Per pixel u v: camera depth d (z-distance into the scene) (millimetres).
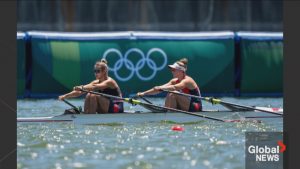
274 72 94125
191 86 63375
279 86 94688
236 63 94562
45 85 90188
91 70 90375
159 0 125688
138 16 125500
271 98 91438
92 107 61375
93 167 41812
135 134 54531
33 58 89562
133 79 90562
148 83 90938
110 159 44094
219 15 126250
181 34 92688
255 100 88125
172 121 62344
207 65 92250
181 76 63812
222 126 59781
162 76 91062
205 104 83750
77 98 90812
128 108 78812
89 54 90375
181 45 91875
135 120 61531
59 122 60938
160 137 52875
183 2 126000
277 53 94250
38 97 90375
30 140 51312
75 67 90125
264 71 93938
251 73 93750
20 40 88688
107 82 61750
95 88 61312
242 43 93562
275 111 64562
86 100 61688
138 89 90688
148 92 63281
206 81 92312
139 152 46344
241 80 93938
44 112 72812
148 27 125438
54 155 45469
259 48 93688
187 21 126000
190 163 42969
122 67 90375
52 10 123688
